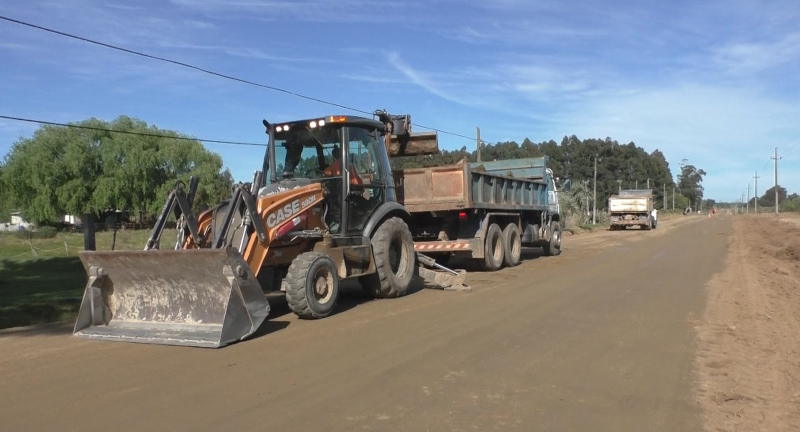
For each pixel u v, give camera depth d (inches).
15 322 388.5
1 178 2096.5
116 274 328.8
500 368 253.3
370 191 426.6
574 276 559.2
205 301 310.7
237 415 199.2
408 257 453.1
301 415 199.5
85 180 2082.9
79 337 315.3
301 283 343.9
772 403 213.9
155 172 2094.0
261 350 283.0
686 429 190.1
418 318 358.6
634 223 1806.1
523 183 705.6
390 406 208.1
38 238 1475.1
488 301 418.3
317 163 413.4
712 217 3393.2
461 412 202.7
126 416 198.7
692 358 271.0
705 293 455.2
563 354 275.7
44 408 207.3
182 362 263.7
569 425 192.1
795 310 387.2
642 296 439.5
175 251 303.3
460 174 540.1
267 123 417.1
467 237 586.6
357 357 269.7
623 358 269.9
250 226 336.2
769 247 930.7
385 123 492.7
